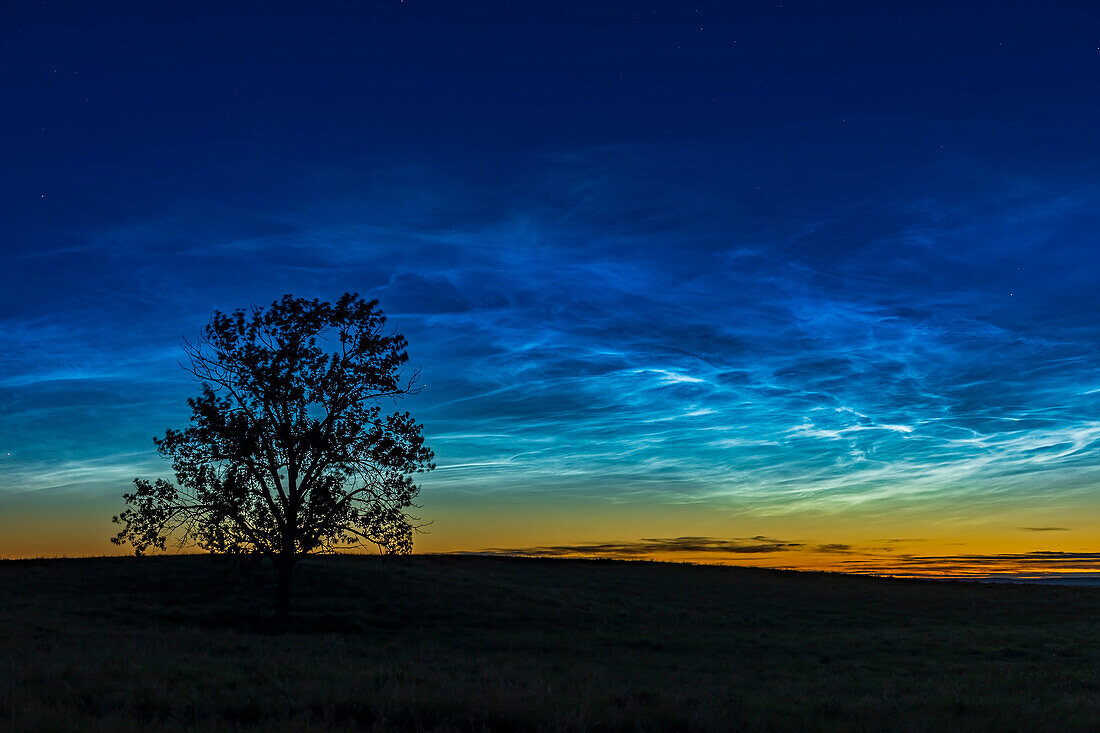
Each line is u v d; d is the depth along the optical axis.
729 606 56.38
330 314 41.53
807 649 36.16
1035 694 20.06
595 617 48.12
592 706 14.55
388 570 58.41
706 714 13.95
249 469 39.78
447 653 31.34
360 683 16.73
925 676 26.50
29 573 54.09
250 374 40.47
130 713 12.86
